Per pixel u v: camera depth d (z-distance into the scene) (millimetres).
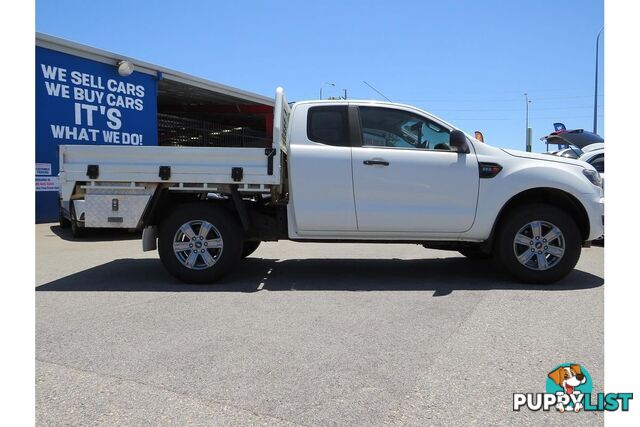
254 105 22312
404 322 4547
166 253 6051
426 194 5973
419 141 6125
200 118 23031
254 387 3244
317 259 7984
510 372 3449
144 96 15781
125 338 4152
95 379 3367
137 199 6023
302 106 6176
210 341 4078
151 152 5965
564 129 11703
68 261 7875
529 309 4922
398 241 6219
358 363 3613
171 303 5250
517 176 5926
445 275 6648
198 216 6027
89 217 6066
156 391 3195
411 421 2836
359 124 6094
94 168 5996
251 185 6004
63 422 2818
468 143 6062
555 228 5871
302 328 4398
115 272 6934
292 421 2842
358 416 2887
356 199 5980
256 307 5086
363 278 6477
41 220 13383
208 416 2895
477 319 4613
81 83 13953
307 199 5996
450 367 3535
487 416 2887
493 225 6020
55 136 13422
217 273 6051
